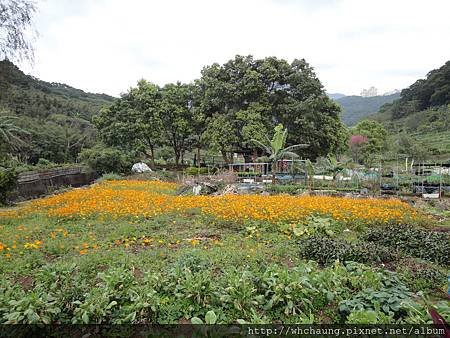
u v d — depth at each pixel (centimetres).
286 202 967
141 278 447
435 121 5162
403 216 867
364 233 735
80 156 2819
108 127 3136
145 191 1530
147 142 3353
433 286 456
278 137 1753
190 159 4372
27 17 906
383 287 399
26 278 486
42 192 1838
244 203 946
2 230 788
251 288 379
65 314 345
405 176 1927
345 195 1438
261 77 2720
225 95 2753
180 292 388
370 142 4356
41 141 3031
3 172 1384
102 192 1311
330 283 404
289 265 536
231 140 2659
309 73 2772
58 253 598
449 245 591
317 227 759
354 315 327
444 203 1298
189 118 3216
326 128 2739
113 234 716
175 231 757
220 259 526
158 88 3309
